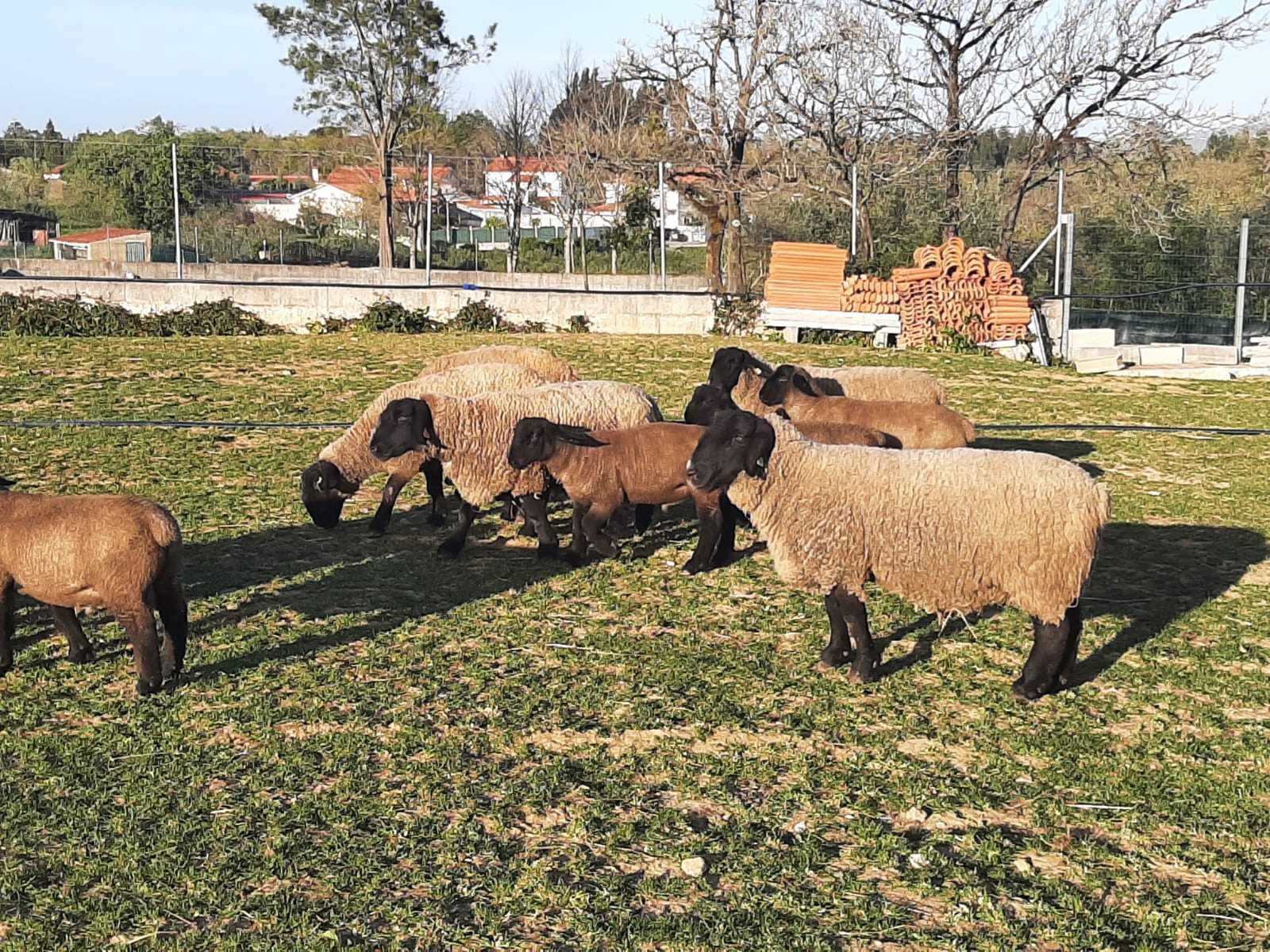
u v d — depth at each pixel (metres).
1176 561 10.09
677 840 5.36
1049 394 19.56
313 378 18.45
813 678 7.29
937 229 36.00
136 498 6.64
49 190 52.22
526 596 8.75
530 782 5.84
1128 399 19.39
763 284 30.56
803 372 10.84
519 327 25.95
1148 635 8.20
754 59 35.56
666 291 27.88
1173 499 12.34
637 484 9.26
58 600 6.67
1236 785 6.00
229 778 5.86
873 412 10.27
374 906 4.81
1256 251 30.67
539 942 4.62
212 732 6.36
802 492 7.04
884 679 7.30
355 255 49.09
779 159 36.81
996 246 35.50
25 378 17.55
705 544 9.32
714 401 10.08
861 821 5.57
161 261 46.41
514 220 55.03
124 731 6.34
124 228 47.94
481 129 72.56
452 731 6.42
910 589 6.99
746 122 36.31
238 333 25.02
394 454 9.34
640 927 4.68
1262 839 5.49
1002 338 24.31
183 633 6.98
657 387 18.42
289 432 14.33
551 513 11.19
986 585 6.86
